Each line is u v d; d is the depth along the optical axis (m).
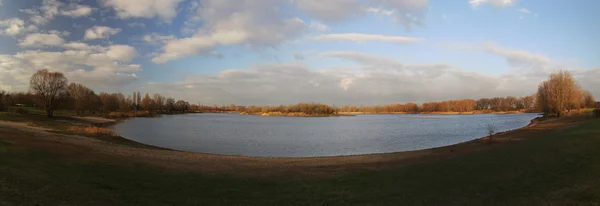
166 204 12.20
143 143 43.22
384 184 16.19
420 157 28.75
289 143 47.66
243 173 20.70
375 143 47.56
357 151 39.44
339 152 38.53
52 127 48.47
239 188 15.95
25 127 40.50
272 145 45.25
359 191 14.97
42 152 18.98
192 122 107.38
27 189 11.00
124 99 142.50
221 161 26.70
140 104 163.50
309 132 69.06
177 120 119.31
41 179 12.55
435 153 31.55
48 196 10.75
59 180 12.97
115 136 44.88
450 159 23.20
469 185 14.26
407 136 58.00
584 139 19.81
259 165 24.91
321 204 13.01
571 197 10.58
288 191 15.41
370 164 25.03
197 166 22.91
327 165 24.89
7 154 16.20
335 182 17.39
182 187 15.34
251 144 46.03
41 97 71.19
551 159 16.36
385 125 94.88
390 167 22.75
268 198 14.06
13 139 23.09
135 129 69.00
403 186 15.38
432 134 61.66
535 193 11.76
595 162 14.18
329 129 79.00
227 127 84.12
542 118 92.00
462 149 33.28
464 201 12.09
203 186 15.94
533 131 49.41
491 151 24.27
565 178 12.88
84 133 43.94
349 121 129.75
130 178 15.84
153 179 16.42
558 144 19.91
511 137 42.97
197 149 39.97
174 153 31.31
